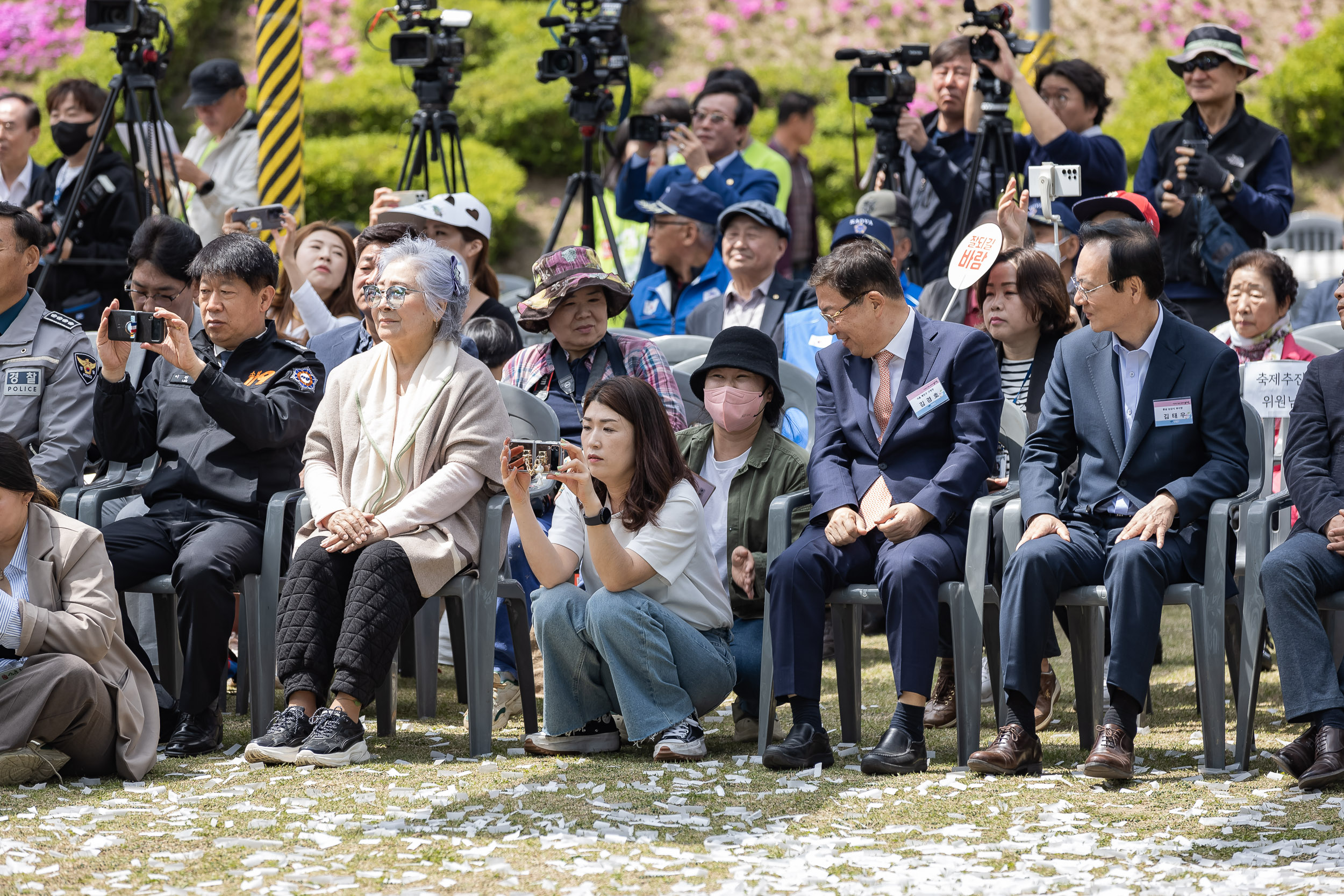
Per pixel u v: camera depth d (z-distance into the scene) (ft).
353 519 33.22
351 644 32.14
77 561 31.42
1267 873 23.53
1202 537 31.78
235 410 35.04
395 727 36.88
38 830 26.40
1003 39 53.62
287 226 48.57
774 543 33.60
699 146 56.08
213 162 66.23
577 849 25.49
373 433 34.73
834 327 34.53
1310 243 90.02
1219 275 51.29
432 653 38.14
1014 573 31.22
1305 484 31.89
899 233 52.29
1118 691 30.14
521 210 123.95
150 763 31.14
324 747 31.68
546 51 56.80
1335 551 30.58
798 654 32.14
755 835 26.53
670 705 32.58
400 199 47.91
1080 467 33.88
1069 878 23.67
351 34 135.54
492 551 33.96
